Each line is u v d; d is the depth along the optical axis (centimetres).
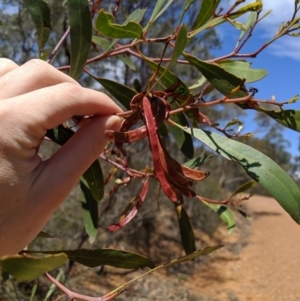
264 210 485
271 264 296
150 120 19
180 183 20
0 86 20
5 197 18
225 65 25
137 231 250
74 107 20
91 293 170
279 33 24
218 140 22
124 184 29
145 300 193
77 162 21
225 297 230
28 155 19
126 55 40
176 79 27
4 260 13
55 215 160
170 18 127
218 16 23
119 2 35
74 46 24
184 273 250
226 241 338
